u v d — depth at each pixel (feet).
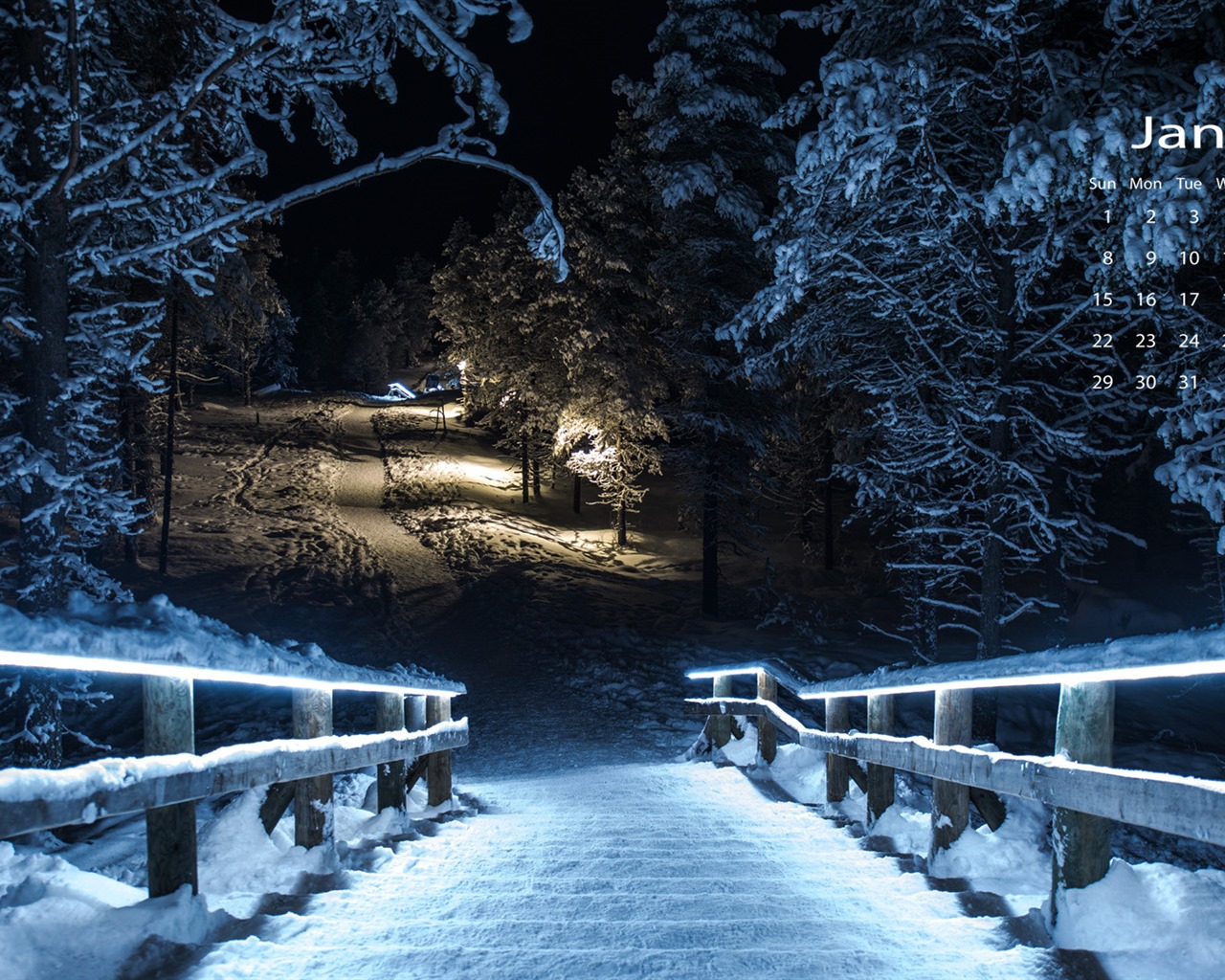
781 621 87.35
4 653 8.16
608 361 112.16
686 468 96.48
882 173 41.57
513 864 17.92
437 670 80.48
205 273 35.40
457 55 27.22
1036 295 45.42
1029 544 55.83
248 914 13.03
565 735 61.36
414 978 10.37
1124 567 121.19
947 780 16.43
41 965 9.43
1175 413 34.42
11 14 31.65
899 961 11.16
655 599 106.42
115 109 32.91
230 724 65.10
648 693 70.64
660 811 27.53
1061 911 11.72
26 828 8.45
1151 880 11.64
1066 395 48.06
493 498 166.09
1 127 31.37
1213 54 39.83
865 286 45.52
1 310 32.65
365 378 418.31
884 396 51.93
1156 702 71.05
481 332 154.10
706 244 86.28
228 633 12.64
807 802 29.40
